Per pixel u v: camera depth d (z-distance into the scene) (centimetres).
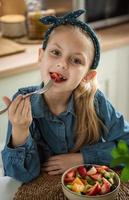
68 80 101
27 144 104
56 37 102
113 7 226
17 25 210
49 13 210
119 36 218
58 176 106
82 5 208
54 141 116
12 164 104
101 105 118
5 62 179
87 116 115
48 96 110
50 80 101
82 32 103
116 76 223
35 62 180
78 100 113
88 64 106
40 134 114
